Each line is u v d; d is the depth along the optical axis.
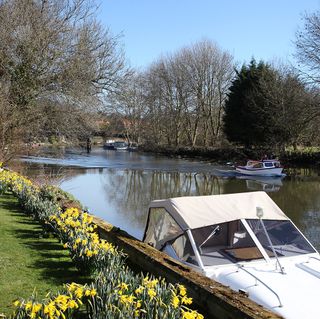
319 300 5.41
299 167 40.09
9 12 22.86
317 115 35.38
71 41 25.12
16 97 22.17
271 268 6.38
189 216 7.18
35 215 10.54
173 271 6.09
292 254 6.86
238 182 31.14
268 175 34.22
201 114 65.06
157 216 7.96
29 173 26.42
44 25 23.78
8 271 6.69
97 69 27.16
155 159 50.56
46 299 4.43
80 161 45.47
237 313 4.77
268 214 7.44
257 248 6.77
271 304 5.30
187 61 64.69
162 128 69.38
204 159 51.12
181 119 67.44
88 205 20.75
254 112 45.56
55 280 6.43
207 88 64.88
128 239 8.05
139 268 7.13
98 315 4.37
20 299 4.54
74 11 25.98
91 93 26.20
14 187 13.93
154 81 67.44
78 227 8.01
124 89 28.69
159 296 4.60
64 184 27.86
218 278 6.14
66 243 7.36
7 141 20.30
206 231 7.00
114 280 5.09
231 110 51.66
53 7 25.03
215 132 67.12
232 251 6.78
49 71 23.88
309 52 34.31
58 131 24.61
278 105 40.88
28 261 7.29
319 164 40.19
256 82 48.16
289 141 44.03
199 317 4.32
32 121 22.86
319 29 34.03
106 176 33.38
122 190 26.25
